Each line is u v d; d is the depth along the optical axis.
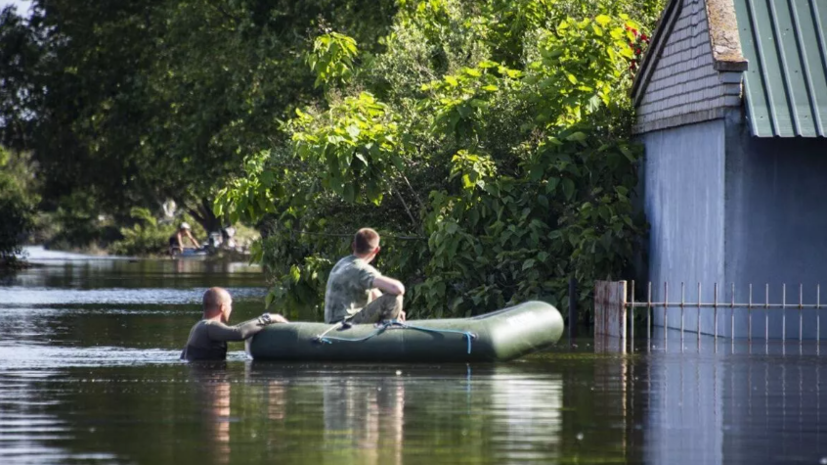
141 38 81.88
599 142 37.09
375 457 15.41
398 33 43.19
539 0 42.56
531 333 26.23
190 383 22.42
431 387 21.81
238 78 70.62
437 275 36.03
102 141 90.00
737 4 32.06
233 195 38.41
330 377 23.25
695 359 26.69
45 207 145.62
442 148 38.12
